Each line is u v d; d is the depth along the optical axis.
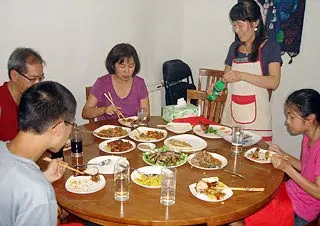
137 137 2.08
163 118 2.47
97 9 3.20
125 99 2.56
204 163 1.74
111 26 3.38
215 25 4.09
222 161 1.78
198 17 4.20
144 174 1.61
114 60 2.37
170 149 1.89
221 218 1.31
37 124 1.09
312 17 3.42
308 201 1.79
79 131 2.04
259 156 1.86
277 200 1.75
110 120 2.40
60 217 1.69
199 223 1.29
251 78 2.38
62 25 2.95
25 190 1.04
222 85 2.40
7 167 1.06
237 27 2.39
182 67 4.01
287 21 3.50
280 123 3.85
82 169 1.66
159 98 4.04
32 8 2.70
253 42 2.45
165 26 4.04
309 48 3.50
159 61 4.08
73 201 1.40
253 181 1.59
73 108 1.17
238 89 2.59
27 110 1.09
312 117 1.75
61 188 1.50
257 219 1.69
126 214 1.30
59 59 2.99
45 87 1.13
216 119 2.81
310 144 1.85
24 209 1.04
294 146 3.84
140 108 2.39
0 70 2.61
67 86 3.11
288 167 1.69
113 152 1.86
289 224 1.72
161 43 4.04
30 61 1.86
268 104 2.60
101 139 2.06
